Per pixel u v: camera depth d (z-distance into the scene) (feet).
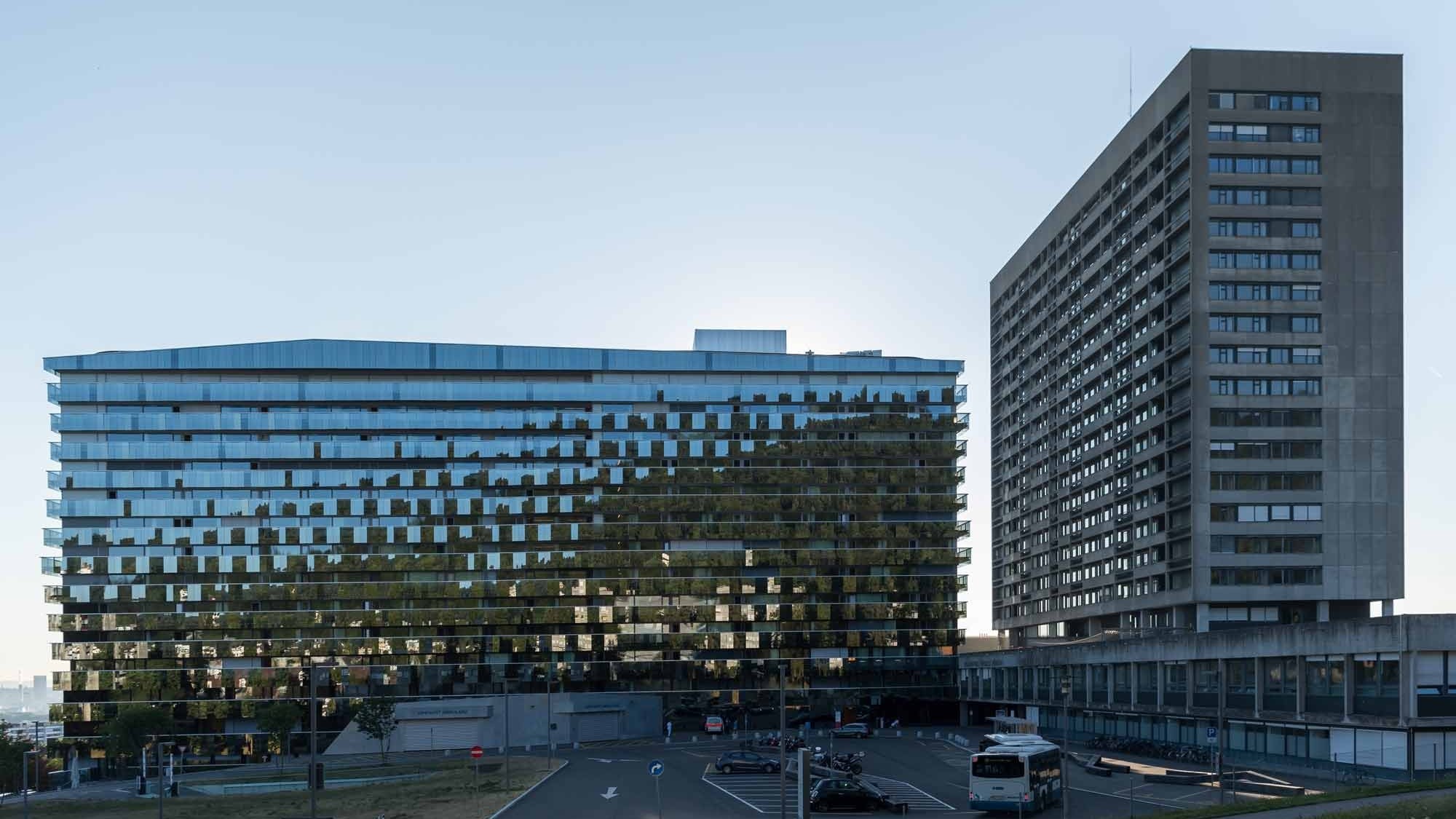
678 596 554.87
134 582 542.16
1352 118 447.01
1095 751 379.96
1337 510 435.53
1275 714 297.12
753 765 327.26
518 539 553.64
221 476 549.95
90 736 520.42
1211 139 444.96
